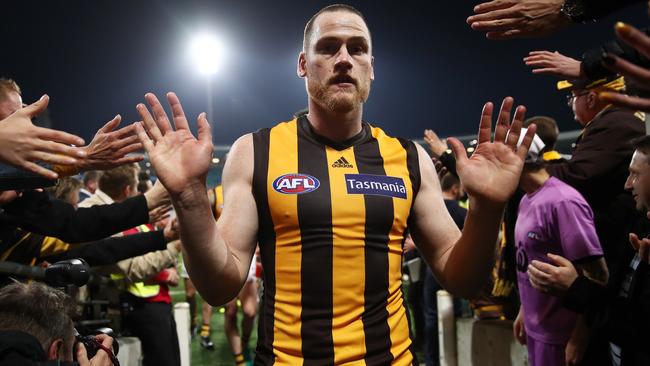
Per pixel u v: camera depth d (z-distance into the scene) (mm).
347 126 1856
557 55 1996
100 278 3496
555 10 1657
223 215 1746
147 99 1538
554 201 2730
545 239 2781
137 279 3492
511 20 1693
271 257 1732
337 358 1639
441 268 1784
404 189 1804
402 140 1948
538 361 2867
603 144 2838
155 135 1515
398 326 1727
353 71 1785
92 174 5426
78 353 1858
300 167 1777
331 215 1707
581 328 2457
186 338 4645
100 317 3502
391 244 1762
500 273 3734
